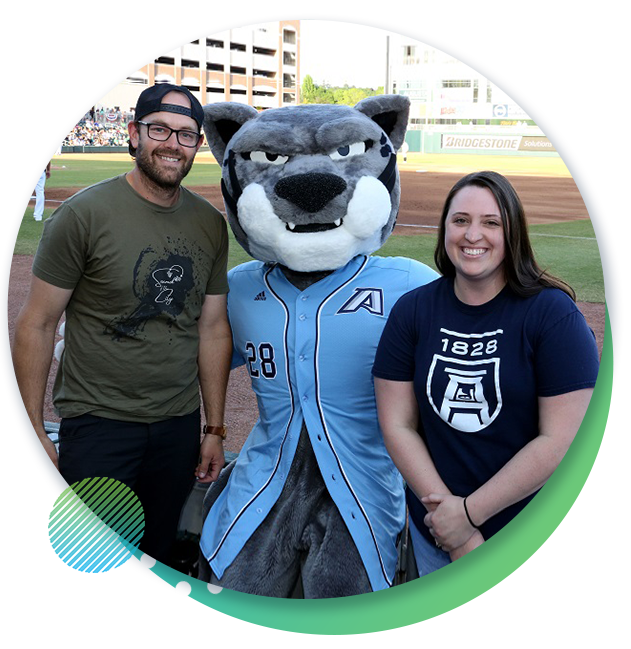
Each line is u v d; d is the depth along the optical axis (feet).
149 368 8.17
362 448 8.59
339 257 8.45
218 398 9.14
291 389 8.61
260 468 8.65
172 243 8.09
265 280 8.96
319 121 8.44
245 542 8.30
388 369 7.41
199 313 8.57
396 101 9.01
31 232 37.47
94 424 8.21
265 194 8.31
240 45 114.32
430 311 7.21
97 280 7.88
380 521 8.43
